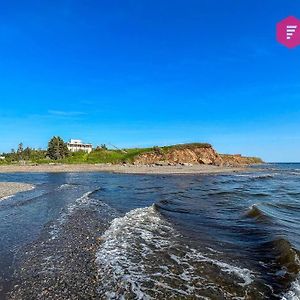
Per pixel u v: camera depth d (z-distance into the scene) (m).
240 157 188.88
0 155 179.75
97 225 15.77
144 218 17.59
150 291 8.31
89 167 89.06
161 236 13.85
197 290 8.41
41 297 7.89
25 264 10.25
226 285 8.74
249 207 22.08
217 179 52.56
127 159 112.75
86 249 11.86
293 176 66.31
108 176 58.69
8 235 13.80
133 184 41.31
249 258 11.03
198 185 40.53
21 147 152.00
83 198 25.81
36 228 15.09
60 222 16.42
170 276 9.34
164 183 43.16
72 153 138.00
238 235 14.34
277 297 8.02
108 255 11.18
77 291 8.26
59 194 28.58
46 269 9.80
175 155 116.69
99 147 132.00
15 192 29.77
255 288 8.55
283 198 28.34
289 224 16.78
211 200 26.09
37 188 34.47
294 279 9.01
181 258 10.96
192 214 19.58
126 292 8.23
